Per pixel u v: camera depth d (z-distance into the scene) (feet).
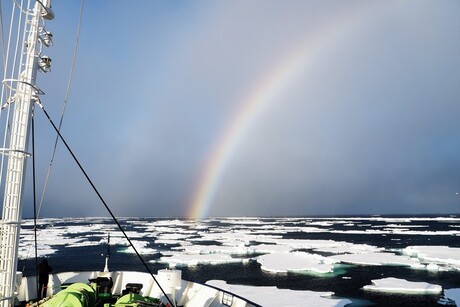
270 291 66.74
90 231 249.14
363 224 341.00
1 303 10.64
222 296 20.99
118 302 17.57
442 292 68.08
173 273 19.94
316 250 130.41
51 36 11.94
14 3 10.81
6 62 10.47
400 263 98.78
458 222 360.89
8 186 10.75
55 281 23.00
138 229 280.31
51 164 15.76
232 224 377.71
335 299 62.18
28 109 11.16
